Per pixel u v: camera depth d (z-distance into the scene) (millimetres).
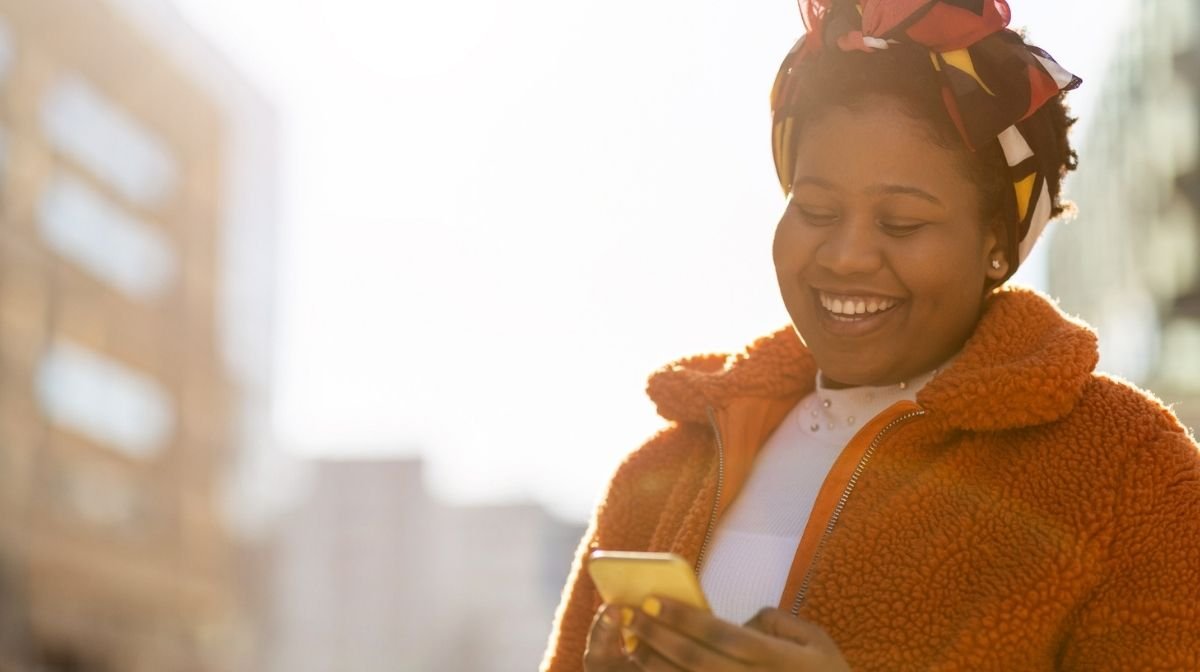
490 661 68500
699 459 1562
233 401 32219
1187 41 20969
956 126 1293
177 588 29672
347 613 61406
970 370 1324
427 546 63781
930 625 1264
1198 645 1194
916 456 1354
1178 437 1308
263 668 34406
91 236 26703
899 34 1303
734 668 1067
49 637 24656
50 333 25125
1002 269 1383
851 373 1369
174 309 29750
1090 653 1236
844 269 1317
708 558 1435
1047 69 1325
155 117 29062
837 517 1349
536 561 73000
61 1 24969
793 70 1402
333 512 62500
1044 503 1283
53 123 25469
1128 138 21781
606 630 1161
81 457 26078
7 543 23500
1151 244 20859
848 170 1314
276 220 34469
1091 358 1312
